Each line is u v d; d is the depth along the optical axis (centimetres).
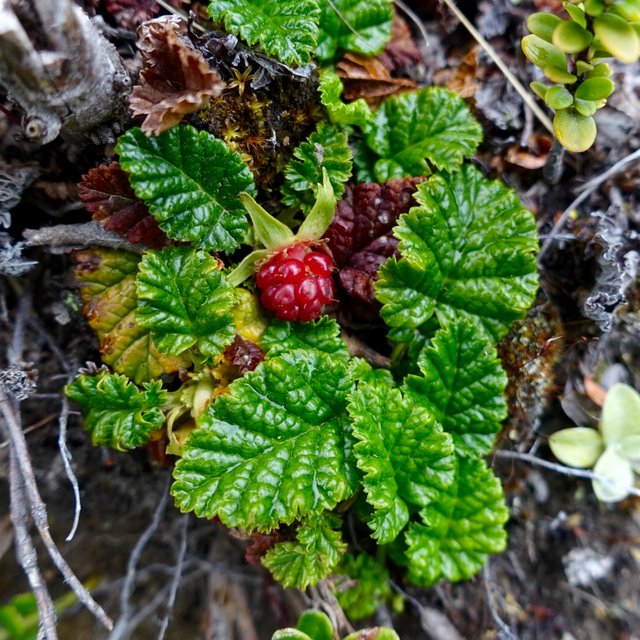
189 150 14
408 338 16
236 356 15
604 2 13
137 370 15
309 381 14
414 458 15
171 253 14
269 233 15
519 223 16
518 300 15
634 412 17
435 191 15
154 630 18
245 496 14
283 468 14
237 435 14
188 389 15
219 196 14
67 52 12
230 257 15
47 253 16
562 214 17
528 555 18
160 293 14
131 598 19
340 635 16
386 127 16
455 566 16
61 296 16
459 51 17
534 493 18
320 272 15
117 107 14
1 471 17
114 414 15
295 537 15
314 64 15
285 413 14
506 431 17
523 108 17
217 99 14
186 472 13
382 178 16
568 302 17
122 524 18
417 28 17
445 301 16
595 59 14
